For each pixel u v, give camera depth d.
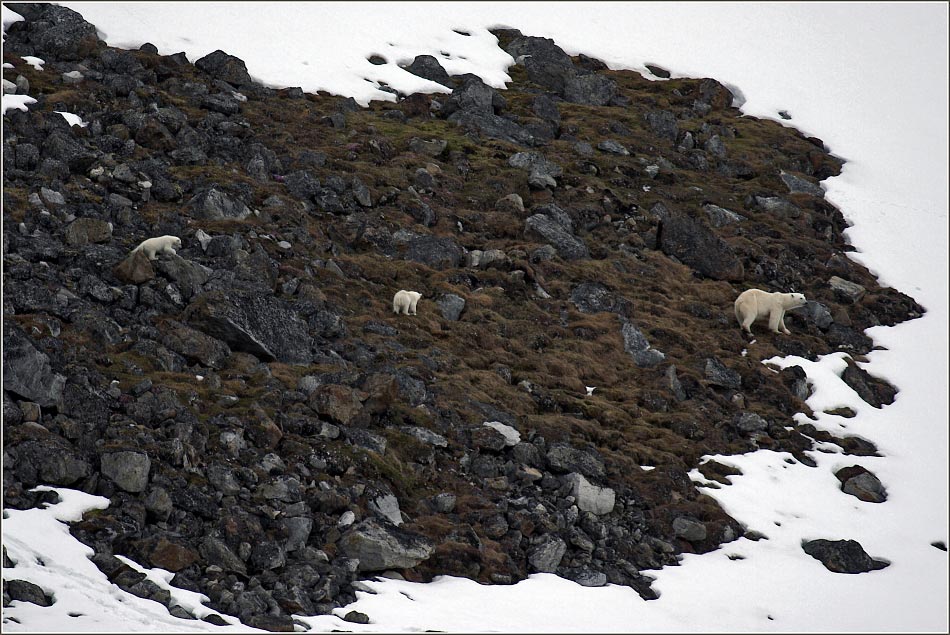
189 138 128.62
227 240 100.62
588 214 147.88
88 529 56.16
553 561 70.44
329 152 143.50
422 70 198.12
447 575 65.50
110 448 61.44
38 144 112.81
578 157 171.12
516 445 82.88
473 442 82.00
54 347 71.06
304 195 125.56
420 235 126.38
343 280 108.56
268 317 86.81
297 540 61.72
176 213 106.12
